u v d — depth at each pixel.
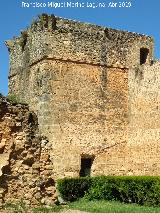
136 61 31.36
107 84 30.27
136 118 30.25
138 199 23.52
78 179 25.70
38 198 15.59
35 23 29.58
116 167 29.97
